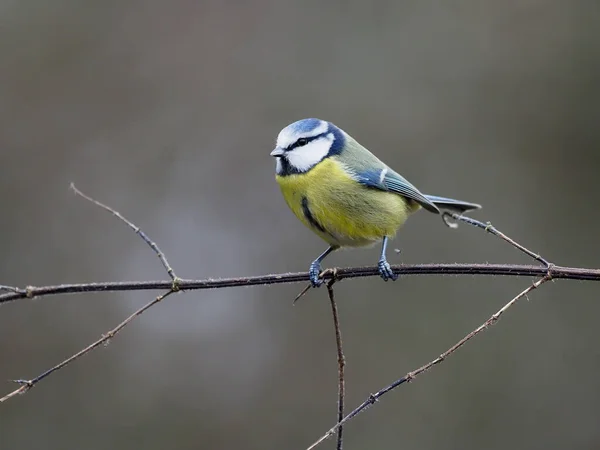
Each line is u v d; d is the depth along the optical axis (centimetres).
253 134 1359
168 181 1333
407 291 1252
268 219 1318
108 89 1367
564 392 1190
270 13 1429
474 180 1352
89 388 1192
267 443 1179
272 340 1242
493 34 1426
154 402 1194
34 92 1348
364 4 1442
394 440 1175
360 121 1370
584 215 1341
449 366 1212
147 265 1277
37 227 1280
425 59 1415
